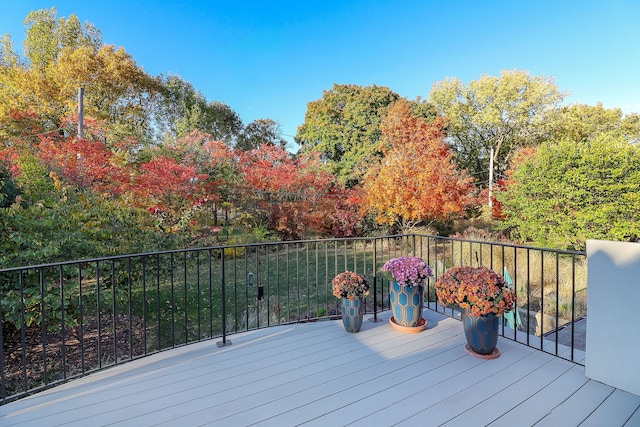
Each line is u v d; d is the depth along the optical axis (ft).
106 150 25.73
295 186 36.09
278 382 6.90
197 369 7.52
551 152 29.71
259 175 33.99
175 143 35.70
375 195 35.04
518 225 34.06
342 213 38.60
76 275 13.41
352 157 45.78
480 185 55.98
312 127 50.85
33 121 33.76
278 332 9.80
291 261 29.84
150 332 14.62
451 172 33.78
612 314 6.59
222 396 6.36
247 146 55.67
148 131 46.75
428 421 5.53
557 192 28.91
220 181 31.60
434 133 35.12
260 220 36.32
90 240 14.55
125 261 15.33
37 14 42.60
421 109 46.47
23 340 6.49
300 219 36.11
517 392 6.46
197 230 29.76
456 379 6.98
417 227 38.68
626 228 25.32
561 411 5.82
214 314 16.75
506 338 9.23
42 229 13.11
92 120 31.07
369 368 7.50
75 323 13.35
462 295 7.90
